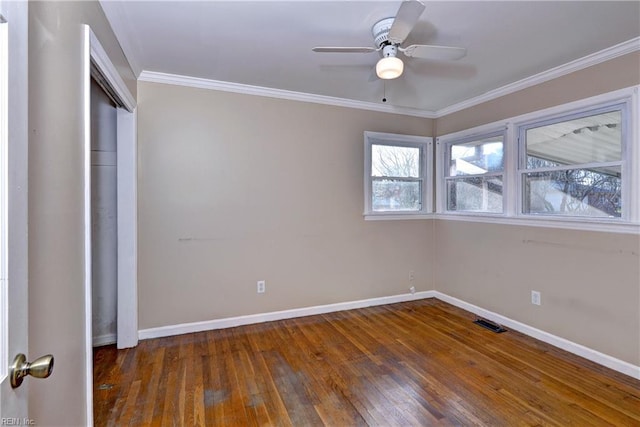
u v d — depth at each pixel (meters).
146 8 1.91
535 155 3.00
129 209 2.78
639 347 2.26
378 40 2.08
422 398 2.05
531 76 2.92
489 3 1.86
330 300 3.65
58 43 1.27
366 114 3.79
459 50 2.01
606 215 2.47
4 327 0.68
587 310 2.55
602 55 2.43
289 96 3.39
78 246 1.46
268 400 2.04
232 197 3.21
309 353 2.66
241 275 3.26
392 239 3.96
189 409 1.95
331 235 3.64
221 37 2.26
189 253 3.06
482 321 3.35
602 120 2.49
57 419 1.24
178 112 3.00
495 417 1.87
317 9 1.93
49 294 1.18
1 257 0.67
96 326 2.85
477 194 3.63
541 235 2.89
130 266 2.78
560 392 2.11
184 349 2.73
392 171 3.98
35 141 1.08
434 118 4.16
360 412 1.92
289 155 3.43
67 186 1.34
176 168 3.01
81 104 1.49
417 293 4.11
